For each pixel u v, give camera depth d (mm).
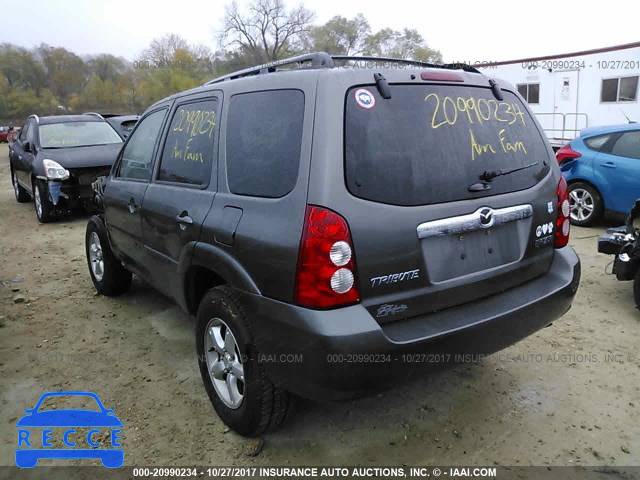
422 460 2770
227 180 2904
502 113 2965
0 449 2943
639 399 3252
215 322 2949
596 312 4547
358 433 2990
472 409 3188
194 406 3287
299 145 2463
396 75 2598
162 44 52719
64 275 5961
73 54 58344
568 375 3541
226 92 3104
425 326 2484
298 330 2336
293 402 2789
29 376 3680
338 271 2291
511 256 2873
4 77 55688
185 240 3154
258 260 2516
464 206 2615
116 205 4320
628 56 12594
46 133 9523
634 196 6973
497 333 2688
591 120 13578
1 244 7461
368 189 2383
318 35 46625
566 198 3197
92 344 4156
